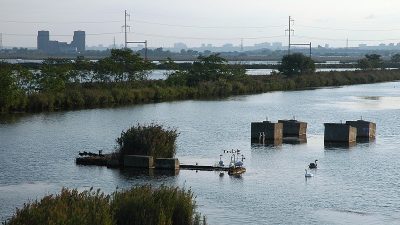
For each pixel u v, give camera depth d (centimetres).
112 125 12256
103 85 18462
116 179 7362
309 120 13338
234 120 13250
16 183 7131
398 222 5734
